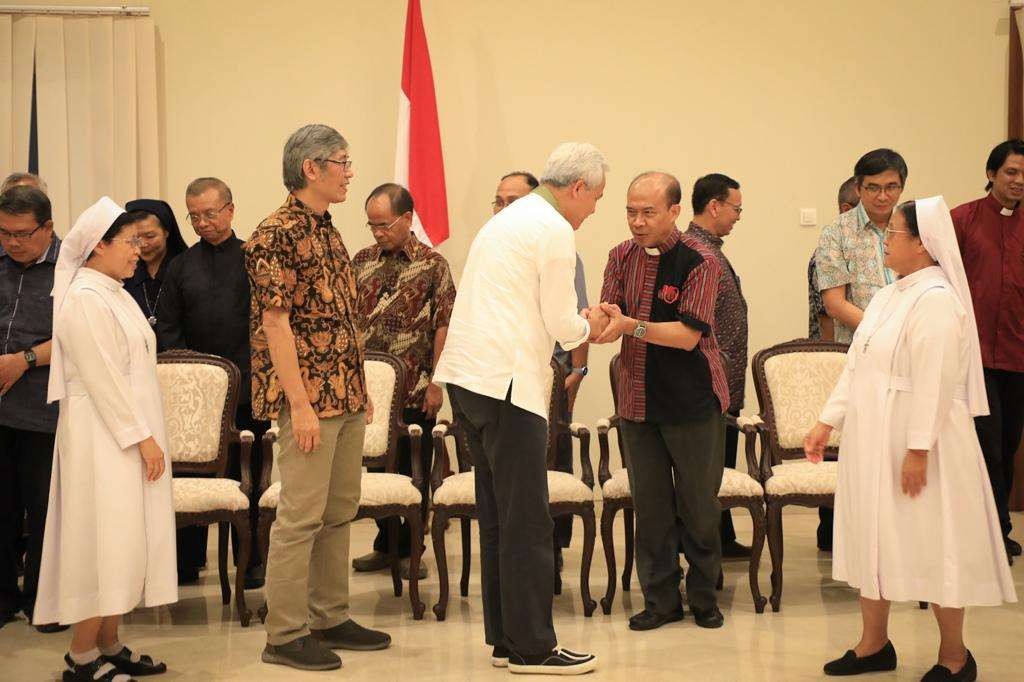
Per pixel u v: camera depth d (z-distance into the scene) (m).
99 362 3.21
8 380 3.91
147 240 4.58
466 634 3.91
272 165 6.30
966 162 6.48
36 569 4.07
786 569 4.82
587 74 6.37
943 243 3.20
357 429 3.67
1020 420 5.01
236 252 4.59
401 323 4.75
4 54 5.99
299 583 3.53
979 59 6.45
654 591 3.97
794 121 6.44
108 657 3.45
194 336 4.59
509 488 3.29
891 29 6.43
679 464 3.84
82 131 6.04
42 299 4.02
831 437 4.54
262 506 4.06
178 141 6.26
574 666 3.41
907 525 3.17
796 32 6.42
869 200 4.62
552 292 3.22
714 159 6.42
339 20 6.29
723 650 3.69
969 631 3.90
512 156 6.37
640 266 3.83
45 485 4.04
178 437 4.30
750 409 6.47
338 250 3.54
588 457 4.32
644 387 3.82
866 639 3.44
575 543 5.38
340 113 6.32
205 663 3.59
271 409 3.44
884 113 6.45
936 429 3.10
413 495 4.12
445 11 6.32
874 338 3.26
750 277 6.47
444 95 6.34
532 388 3.26
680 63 6.39
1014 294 4.85
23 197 3.88
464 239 6.39
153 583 3.33
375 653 3.70
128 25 6.07
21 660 3.63
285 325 3.34
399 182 5.94
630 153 6.39
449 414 6.30
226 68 6.27
